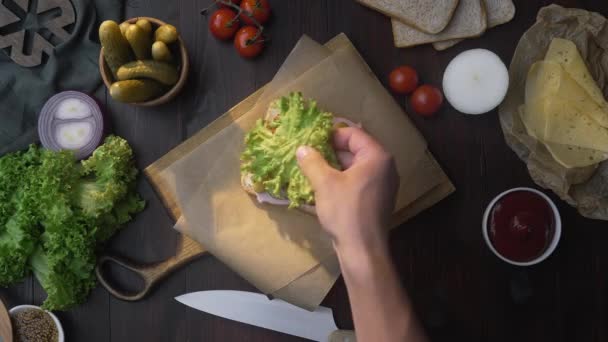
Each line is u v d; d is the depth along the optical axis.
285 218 1.15
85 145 1.19
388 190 0.83
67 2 1.21
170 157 1.20
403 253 1.22
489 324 1.21
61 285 1.13
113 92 1.04
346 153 0.99
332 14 1.23
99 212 1.13
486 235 1.14
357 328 0.77
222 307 1.20
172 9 1.23
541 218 1.13
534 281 1.21
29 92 1.22
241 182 1.15
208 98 1.23
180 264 1.21
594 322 1.21
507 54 1.21
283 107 1.05
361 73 1.16
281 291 1.15
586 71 1.14
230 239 1.15
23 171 1.17
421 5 1.17
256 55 1.22
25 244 1.13
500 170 1.21
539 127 1.15
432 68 1.21
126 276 1.24
